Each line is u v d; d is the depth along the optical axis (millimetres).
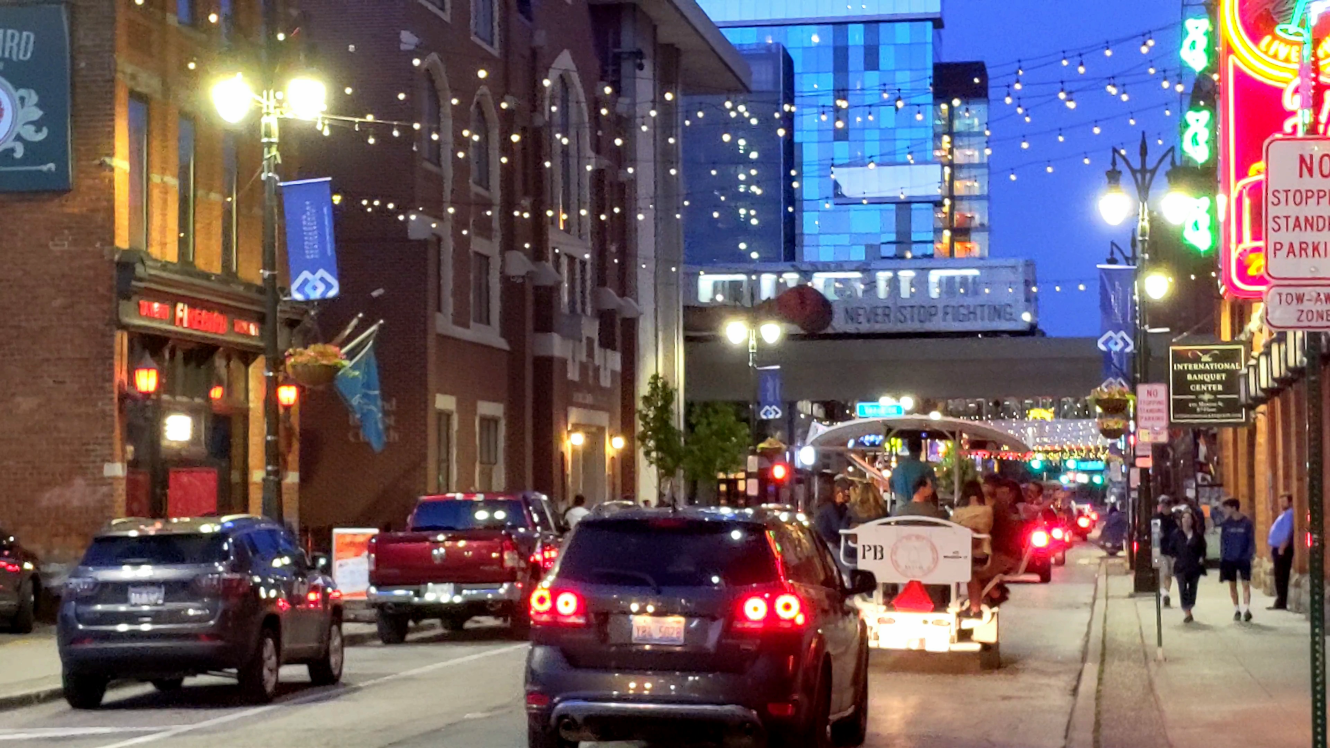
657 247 64750
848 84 155125
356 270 41875
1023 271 80250
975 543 20844
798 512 14016
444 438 44281
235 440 32781
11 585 25453
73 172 28156
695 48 69250
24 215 28312
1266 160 9094
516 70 49594
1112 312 40844
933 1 153000
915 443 24453
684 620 11797
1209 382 34188
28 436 28219
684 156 130000
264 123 25547
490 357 47875
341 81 41781
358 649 25469
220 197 32125
